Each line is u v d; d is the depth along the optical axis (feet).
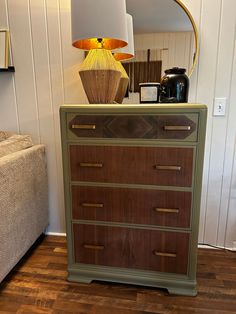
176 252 4.50
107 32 4.08
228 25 5.00
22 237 5.16
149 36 5.38
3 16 5.66
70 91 5.84
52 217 6.62
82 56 5.60
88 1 3.99
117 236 4.66
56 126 6.09
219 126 5.46
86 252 4.86
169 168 4.15
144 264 4.68
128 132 4.16
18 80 5.97
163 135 4.07
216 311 4.23
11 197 4.66
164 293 4.64
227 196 5.76
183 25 5.19
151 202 4.38
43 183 6.11
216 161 5.63
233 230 5.90
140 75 5.57
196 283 4.58
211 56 5.19
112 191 4.47
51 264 5.45
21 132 6.28
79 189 4.58
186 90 4.77
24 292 4.66
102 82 4.52
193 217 4.29
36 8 5.53
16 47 5.78
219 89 5.30
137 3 5.29
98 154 4.35
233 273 5.15
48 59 5.75
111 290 4.73
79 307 4.33
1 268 4.42
